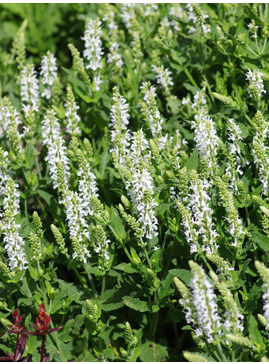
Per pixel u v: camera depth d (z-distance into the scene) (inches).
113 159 241.9
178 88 306.7
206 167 218.8
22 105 303.0
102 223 218.8
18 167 254.7
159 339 246.8
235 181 223.1
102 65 300.4
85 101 287.6
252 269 222.2
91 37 280.4
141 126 284.5
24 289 229.1
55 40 430.3
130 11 322.7
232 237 216.1
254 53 269.1
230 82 294.8
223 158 252.7
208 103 281.4
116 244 249.6
